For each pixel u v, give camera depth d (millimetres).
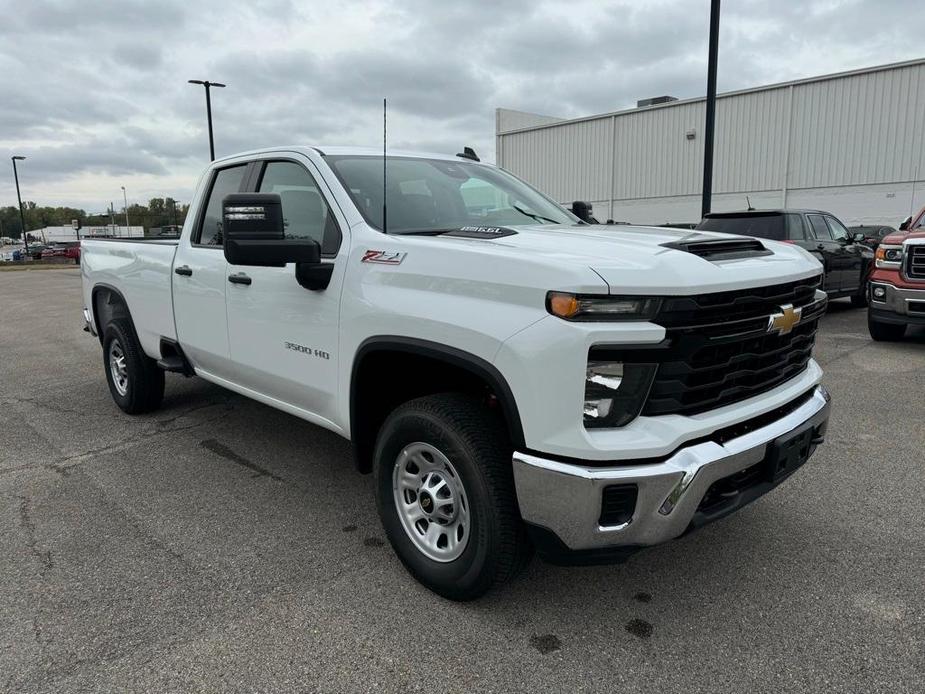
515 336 2354
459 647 2533
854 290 11711
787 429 2689
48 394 6453
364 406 3139
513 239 2840
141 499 3916
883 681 2312
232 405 5852
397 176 3617
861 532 3395
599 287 2225
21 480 4215
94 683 2346
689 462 2312
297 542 3381
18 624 2688
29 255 59875
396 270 2852
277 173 3809
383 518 3049
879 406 5547
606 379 2289
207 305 4180
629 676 2365
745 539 3340
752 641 2549
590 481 2246
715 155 25109
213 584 2984
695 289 2305
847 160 21953
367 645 2549
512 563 2605
